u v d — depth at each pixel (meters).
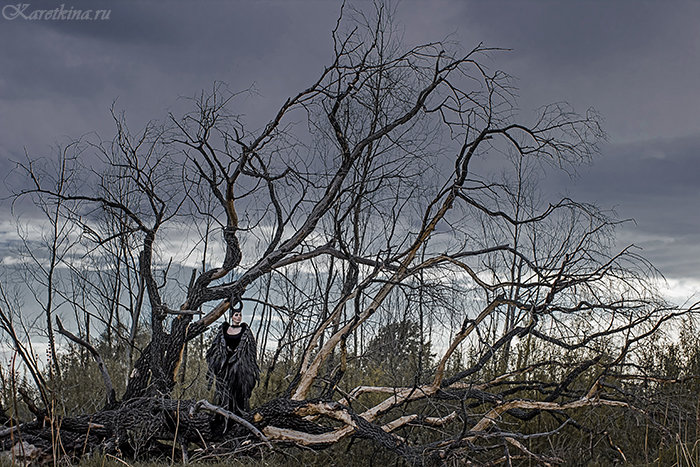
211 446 10.48
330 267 15.32
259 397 13.12
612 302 11.35
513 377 13.66
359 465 11.61
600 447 12.36
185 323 12.21
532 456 10.68
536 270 11.85
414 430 12.68
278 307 12.56
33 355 10.26
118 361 15.20
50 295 12.16
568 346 11.64
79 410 12.46
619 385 12.09
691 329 13.48
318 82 12.55
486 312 11.45
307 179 13.39
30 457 9.43
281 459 11.24
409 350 13.16
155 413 10.77
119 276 16.23
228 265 12.61
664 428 10.80
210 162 12.31
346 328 12.17
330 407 10.64
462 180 12.06
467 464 10.53
